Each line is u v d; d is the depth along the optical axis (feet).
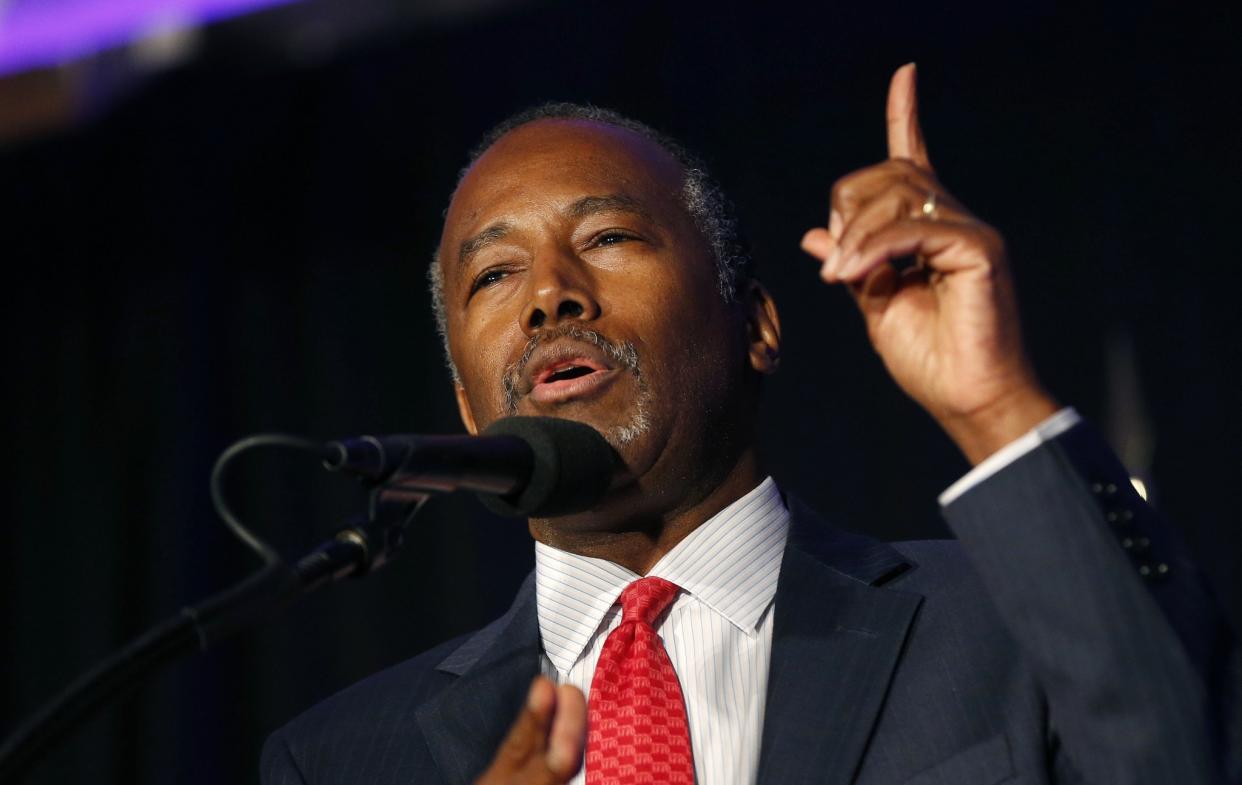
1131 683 14.52
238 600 13.37
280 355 55.57
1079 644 14.79
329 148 55.62
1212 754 14.17
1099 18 45.50
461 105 53.36
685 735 17.92
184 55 55.21
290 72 55.06
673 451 19.48
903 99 16.51
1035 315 44.45
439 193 53.78
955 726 17.12
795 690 17.87
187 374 56.24
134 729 53.06
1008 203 45.65
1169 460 41.91
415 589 50.67
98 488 57.16
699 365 19.89
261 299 56.08
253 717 51.83
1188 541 41.19
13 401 59.41
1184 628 14.78
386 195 55.16
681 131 49.65
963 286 15.29
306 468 54.08
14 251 59.88
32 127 58.23
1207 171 43.45
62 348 58.85
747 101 49.24
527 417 16.51
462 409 23.85
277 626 52.03
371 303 54.60
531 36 51.57
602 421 19.03
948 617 18.31
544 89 51.44
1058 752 16.98
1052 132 45.55
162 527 55.57
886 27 47.73
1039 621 15.03
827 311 47.01
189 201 56.95
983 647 17.79
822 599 18.81
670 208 20.77
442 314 24.20
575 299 19.31
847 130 48.14
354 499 53.31
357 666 50.72
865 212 15.39
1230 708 14.60
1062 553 14.99
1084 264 44.27
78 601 56.65
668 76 49.78
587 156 20.86
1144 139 44.39
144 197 57.82
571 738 14.15
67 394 58.49
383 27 53.31
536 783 14.16
